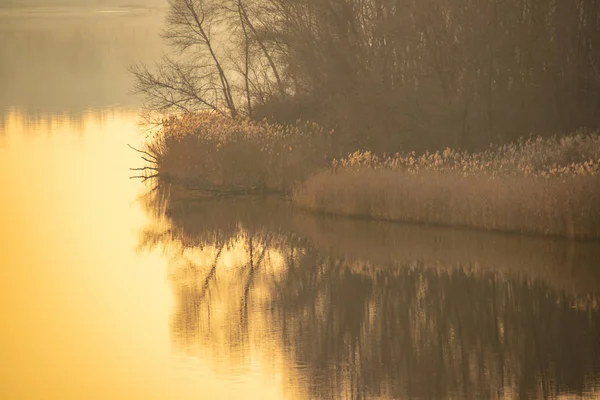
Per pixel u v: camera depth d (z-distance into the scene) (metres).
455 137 147.50
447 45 150.75
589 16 152.12
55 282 99.50
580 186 108.69
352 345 79.56
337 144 146.75
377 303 92.19
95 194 144.88
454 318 86.94
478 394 68.50
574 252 106.00
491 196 114.19
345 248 112.69
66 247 114.62
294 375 72.56
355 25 160.62
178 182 150.00
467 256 107.12
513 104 150.50
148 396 68.38
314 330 83.75
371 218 124.81
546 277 98.88
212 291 97.06
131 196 143.50
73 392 69.44
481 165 121.69
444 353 77.38
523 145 146.00
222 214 132.38
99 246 116.00
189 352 78.19
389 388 69.88
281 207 135.25
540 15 151.62
